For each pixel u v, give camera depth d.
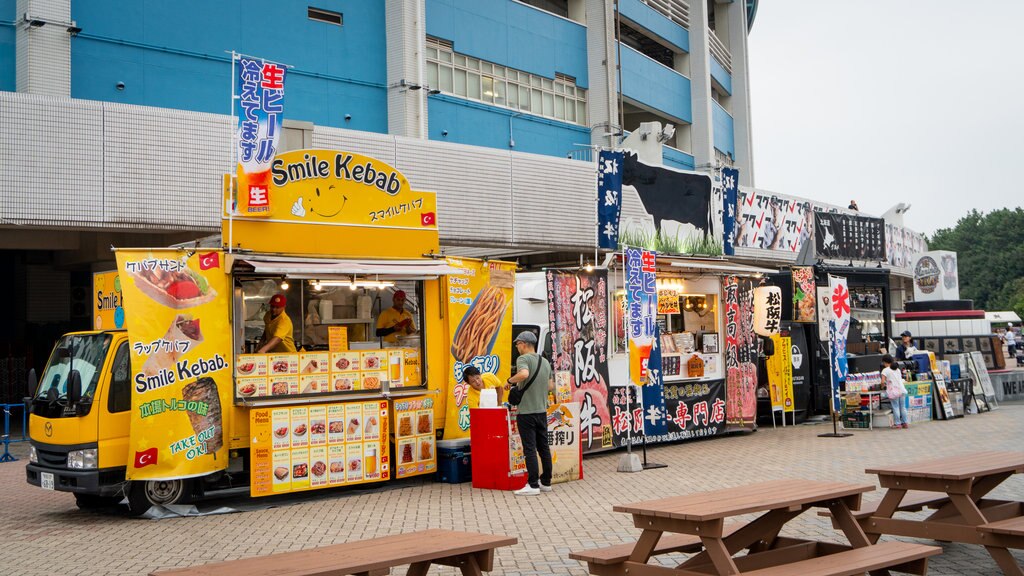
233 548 7.67
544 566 6.71
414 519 8.80
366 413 10.48
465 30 26.17
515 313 13.51
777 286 17.38
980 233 96.19
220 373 9.62
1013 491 9.62
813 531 7.74
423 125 23.80
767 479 10.71
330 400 10.23
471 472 11.39
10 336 22.62
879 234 23.78
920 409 18.23
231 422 9.70
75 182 14.73
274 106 10.11
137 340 9.20
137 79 18.92
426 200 11.43
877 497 9.27
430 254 11.36
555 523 8.38
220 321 9.65
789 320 17.97
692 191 17.00
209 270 9.63
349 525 8.58
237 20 20.66
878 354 19.48
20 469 13.52
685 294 15.84
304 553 4.93
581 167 22.23
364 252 10.84
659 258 14.17
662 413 14.48
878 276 22.03
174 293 9.41
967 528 6.34
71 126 14.74
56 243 18.52
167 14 19.45
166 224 15.58
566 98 30.06
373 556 4.73
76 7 18.08
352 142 17.75
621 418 13.83
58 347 9.98
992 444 13.91
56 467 9.34
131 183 15.26
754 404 16.08
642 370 12.30
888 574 6.14
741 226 24.36
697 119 36.94
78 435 9.10
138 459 9.09
